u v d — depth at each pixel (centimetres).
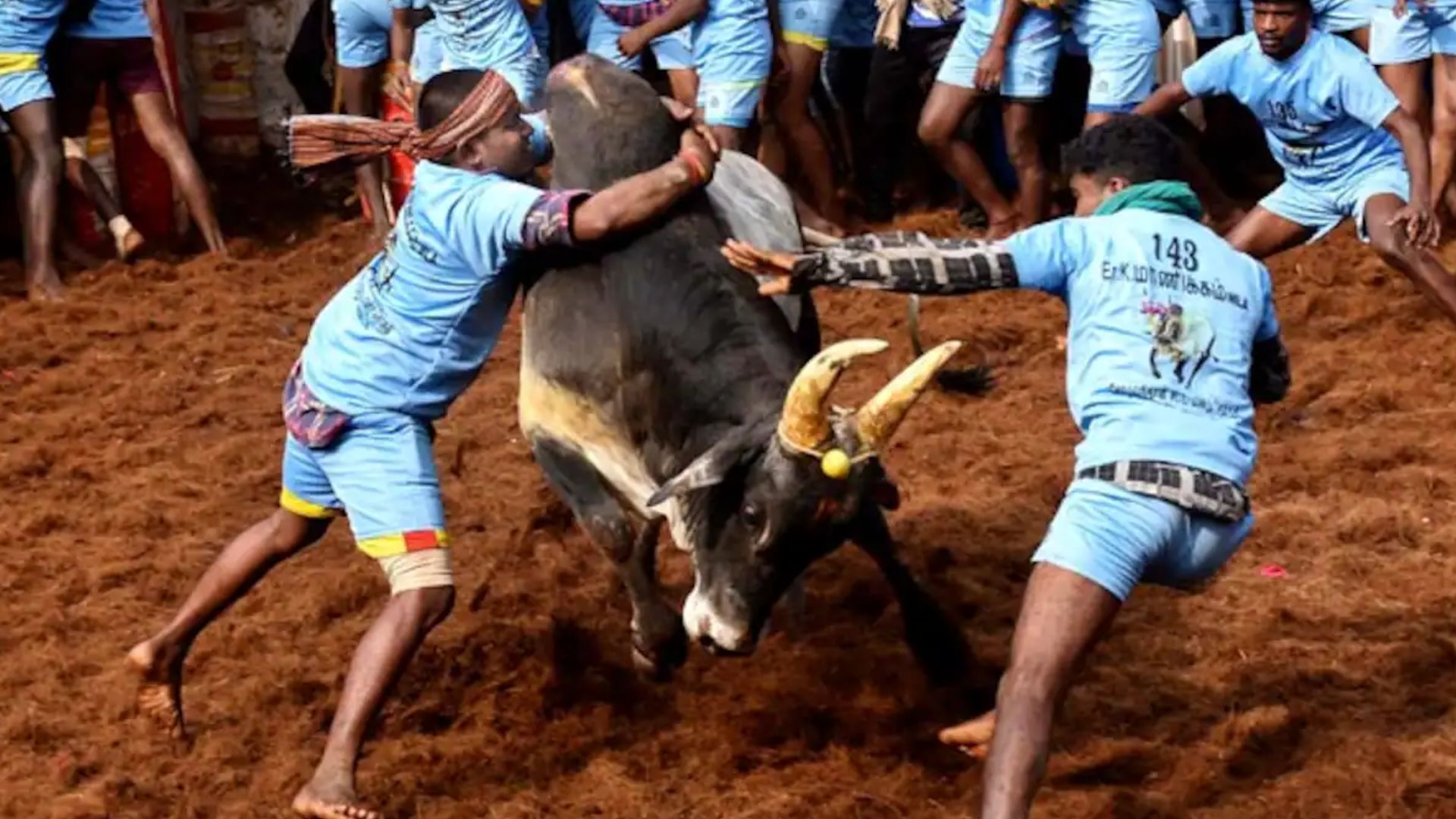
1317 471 732
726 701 580
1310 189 835
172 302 1006
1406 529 673
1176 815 509
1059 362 873
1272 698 570
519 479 762
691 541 492
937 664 570
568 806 527
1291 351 871
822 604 643
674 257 520
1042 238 474
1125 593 461
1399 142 793
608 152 550
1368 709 562
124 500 751
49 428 829
